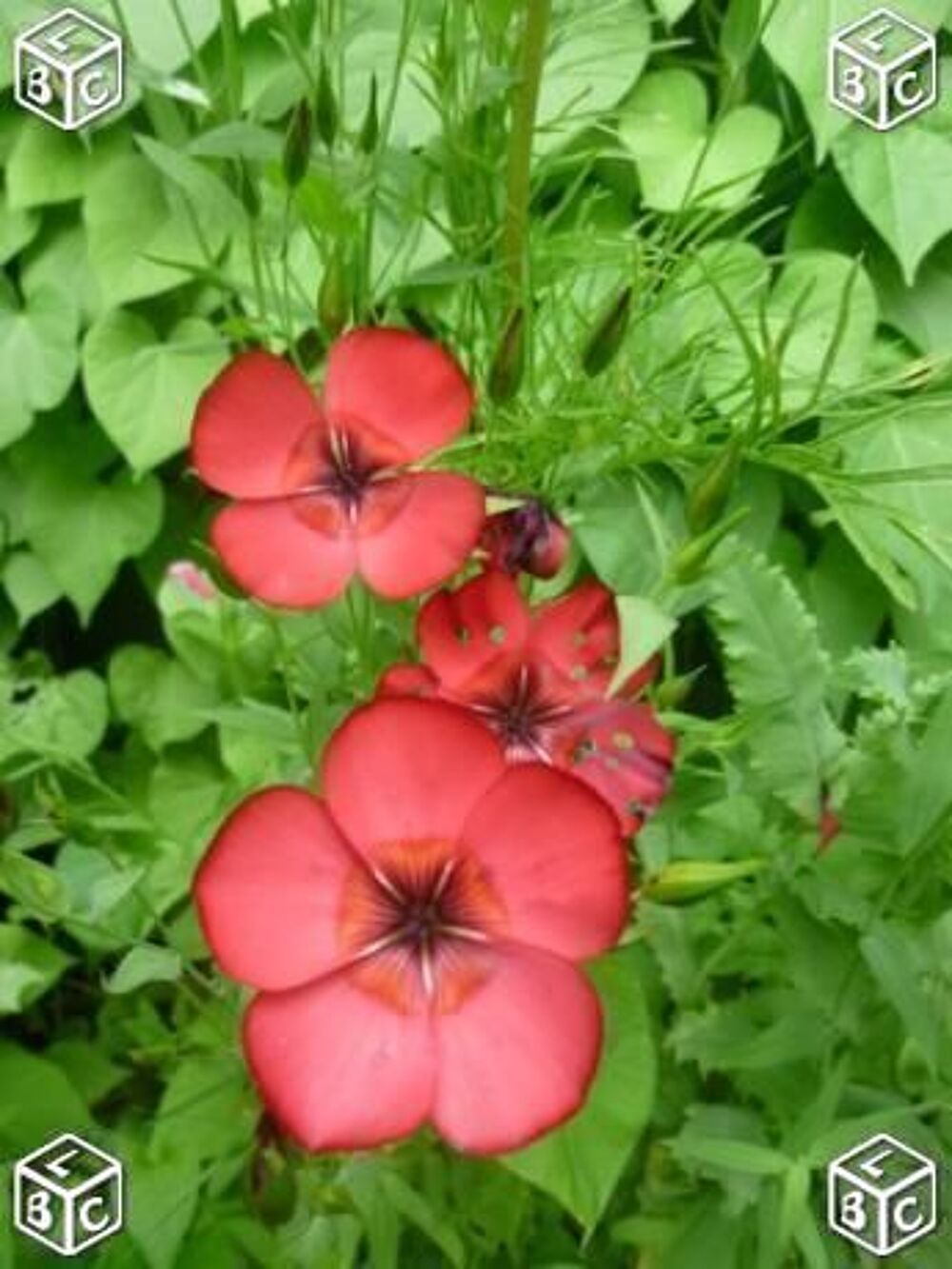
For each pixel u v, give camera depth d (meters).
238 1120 0.25
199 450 0.18
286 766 0.26
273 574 0.18
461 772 0.17
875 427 0.31
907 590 0.27
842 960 0.22
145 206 0.35
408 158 0.22
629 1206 0.25
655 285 0.26
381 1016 0.17
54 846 0.34
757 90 0.33
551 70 0.28
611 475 0.24
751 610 0.22
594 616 0.19
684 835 0.23
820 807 0.22
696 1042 0.22
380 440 0.18
